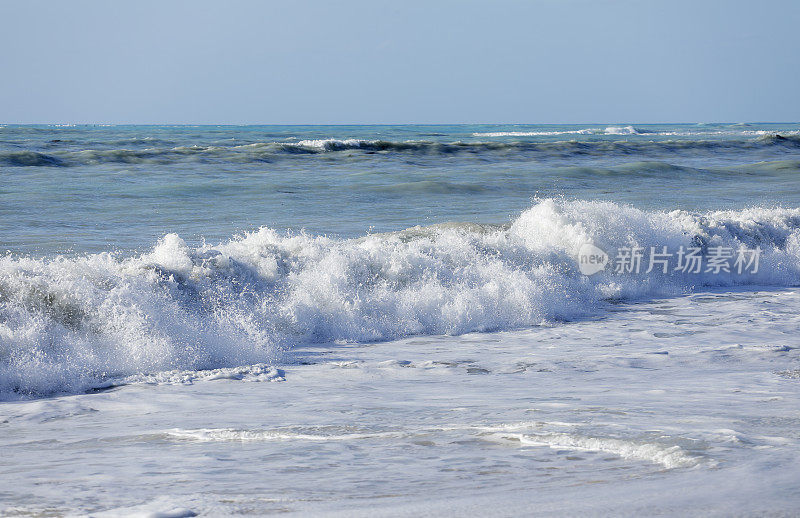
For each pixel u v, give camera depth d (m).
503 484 7.73
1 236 40.00
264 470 8.73
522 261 30.34
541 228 33.12
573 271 30.70
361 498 7.37
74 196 59.66
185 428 11.64
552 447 9.40
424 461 8.96
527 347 20.53
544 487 7.54
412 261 26.77
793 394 13.40
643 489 7.26
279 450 9.81
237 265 24.44
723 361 17.83
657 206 60.84
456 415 11.85
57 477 8.70
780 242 38.16
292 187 69.62
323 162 101.00
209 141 151.88
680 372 16.56
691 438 9.39
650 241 33.34
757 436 9.54
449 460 8.95
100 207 54.41
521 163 108.56
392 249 28.28
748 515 6.34
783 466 7.97
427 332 23.12
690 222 36.62
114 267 22.39
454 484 7.83
